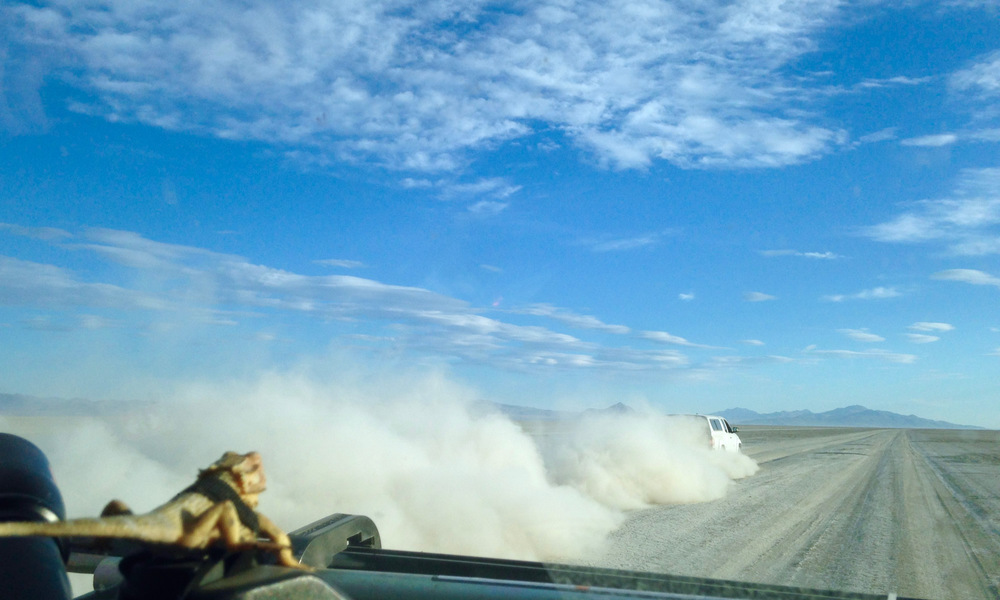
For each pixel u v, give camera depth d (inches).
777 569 265.1
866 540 327.6
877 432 3398.1
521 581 81.4
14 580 62.2
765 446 1648.6
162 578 55.1
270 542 61.4
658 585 82.3
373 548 92.1
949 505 471.8
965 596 231.3
